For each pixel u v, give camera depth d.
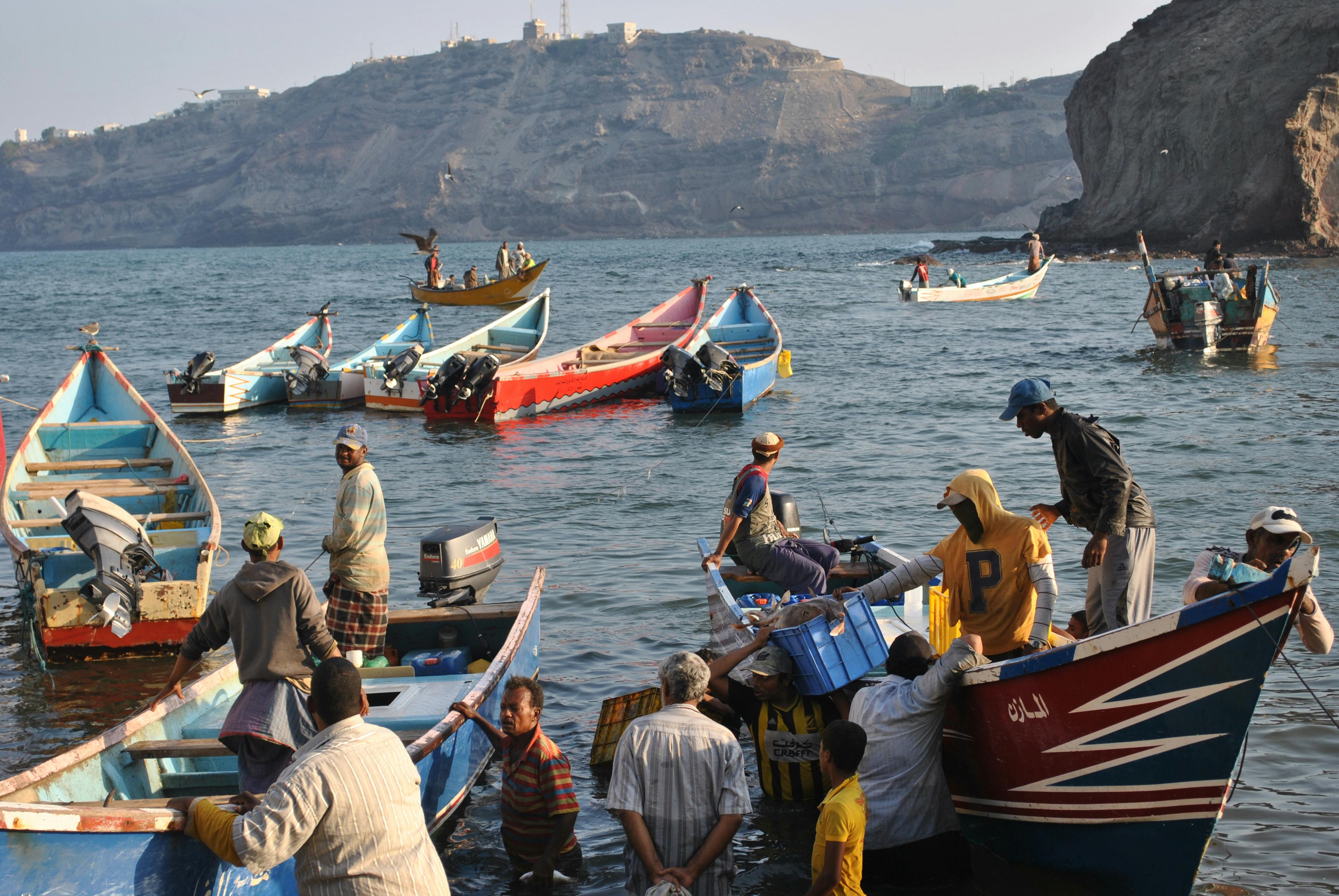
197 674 8.89
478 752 6.93
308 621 5.68
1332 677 7.93
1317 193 69.88
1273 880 5.48
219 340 35.62
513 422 20.81
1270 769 6.64
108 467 12.28
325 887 4.23
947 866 5.68
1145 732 5.09
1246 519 12.16
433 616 8.24
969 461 15.98
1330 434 16.56
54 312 48.09
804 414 20.67
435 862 4.42
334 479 16.16
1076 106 91.38
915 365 26.84
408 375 22.05
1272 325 26.59
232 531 13.34
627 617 9.85
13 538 10.07
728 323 27.36
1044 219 96.19
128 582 9.05
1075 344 29.81
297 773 4.18
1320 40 73.62
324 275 83.00
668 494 14.72
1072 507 6.64
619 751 5.18
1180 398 20.59
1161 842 5.21
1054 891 5.65
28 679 8.86
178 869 4.47
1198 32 81.62
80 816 4.12
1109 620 6.62
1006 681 5.50
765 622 6.72
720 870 5.17
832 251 116.50
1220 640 4.77
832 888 4.88
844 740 5.00
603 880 5.81
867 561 8.97
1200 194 77.62
